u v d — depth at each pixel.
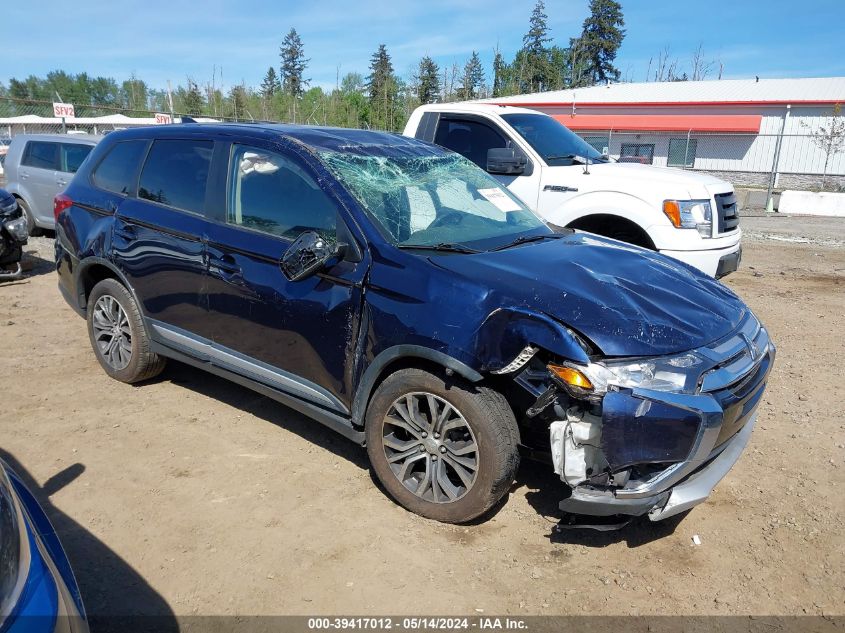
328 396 3.70
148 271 4.52
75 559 3.13
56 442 4.20
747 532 3.46
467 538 3.36
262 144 4.09
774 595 3.01
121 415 4.59
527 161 7.29
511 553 3.26
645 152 34.00
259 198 4.03
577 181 6.95
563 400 3.06
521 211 4.59
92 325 5.08
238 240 4.00
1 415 4.55
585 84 60.88
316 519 3.48
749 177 32.31
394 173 4.09
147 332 4.74
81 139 11.11
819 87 33.97
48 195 11.16
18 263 8.37
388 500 3.67
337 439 4.36
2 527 1.91
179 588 2.96
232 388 5.13
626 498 2.96
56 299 7.63
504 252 3.70
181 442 4.24
